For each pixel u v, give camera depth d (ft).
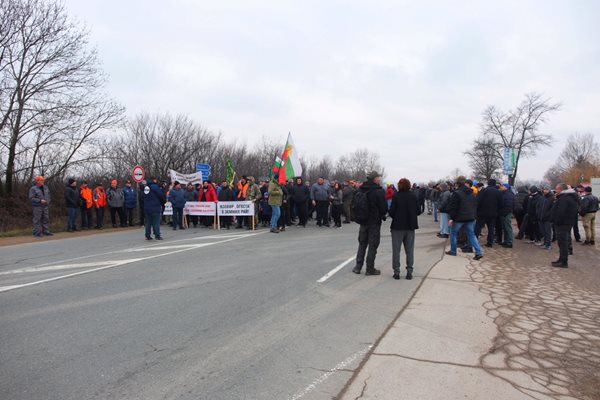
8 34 60.39
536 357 13.14
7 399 10.21
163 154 98.27
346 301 19.02
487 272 26.03
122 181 80.84
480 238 44.32
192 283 21.93
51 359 12.52
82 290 20.42
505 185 37.22
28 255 31.27
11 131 63.67
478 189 44.01
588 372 12.16
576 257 32.40
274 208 45.34
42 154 71.00
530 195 41.57
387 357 12.85
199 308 17.65
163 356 12.80
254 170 142.82
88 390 10.68
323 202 52.39
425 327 15.66
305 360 12.62
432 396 10.53
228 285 21.57
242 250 32.81
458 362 12.61
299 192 52.16
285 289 20.94
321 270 25.70
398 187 24.08
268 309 17.63
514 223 64.23
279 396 10.47
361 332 15.05
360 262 25.23
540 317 17.11
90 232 48.21
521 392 10.87
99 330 14.96
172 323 15.75
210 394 10.53
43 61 63.41
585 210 40.75
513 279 24.14
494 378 11.61
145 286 21.22
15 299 18.84
